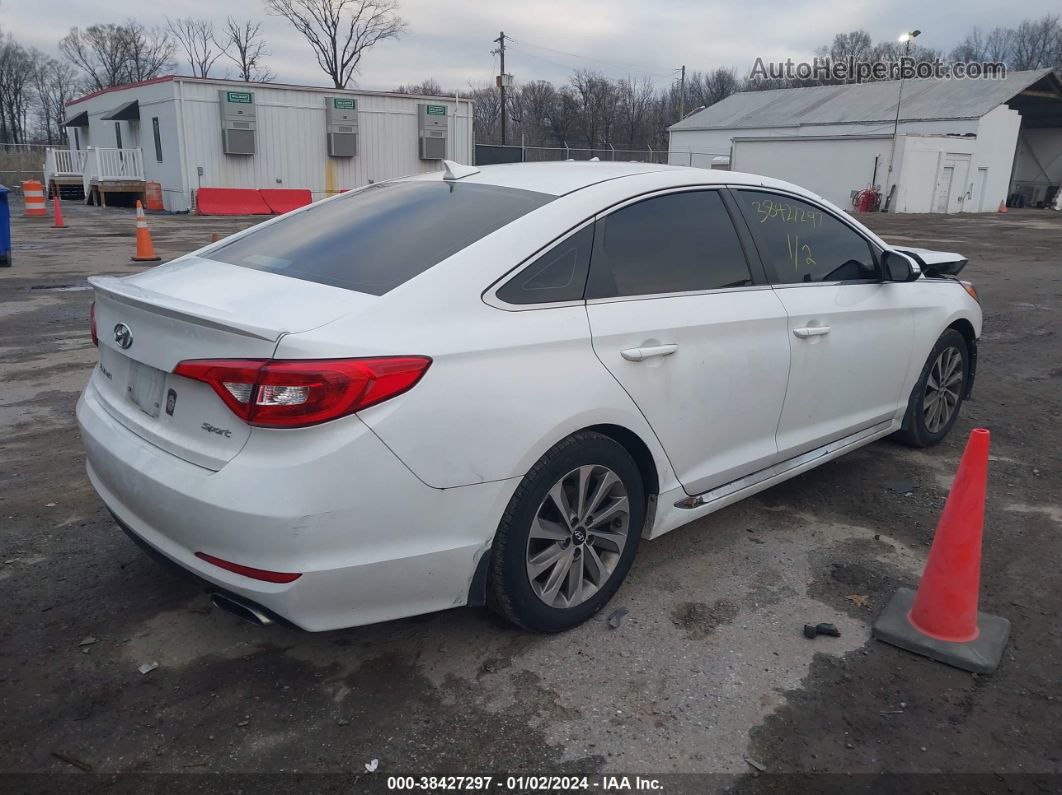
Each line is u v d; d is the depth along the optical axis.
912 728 2.62
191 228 20.98
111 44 70.25
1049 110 41.00
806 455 4.02
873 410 4.40
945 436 5.27
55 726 2.58
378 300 2.59
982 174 36.56
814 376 3.86
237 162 26.34
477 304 2.71
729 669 2.90
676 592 3.40
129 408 2.85
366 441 2.41
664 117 71.25
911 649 3.01
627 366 3.01
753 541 3.87
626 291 3.12
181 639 3.04
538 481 2.80
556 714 2.67
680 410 3.24
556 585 2.99
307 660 2.93
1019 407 6.02
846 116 42.12
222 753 2.48
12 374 6.47
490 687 2.79
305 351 2.35
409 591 2.62
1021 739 2.58
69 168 33.41
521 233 2.90
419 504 2.53
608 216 3.15
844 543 3.86
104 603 3.26
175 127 25.53
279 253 3.18
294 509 2.35
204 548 2.51
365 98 27.61
